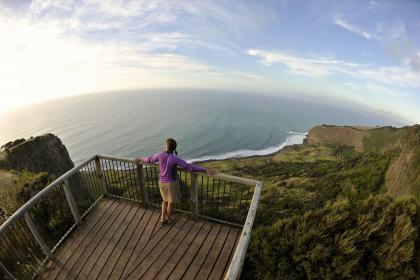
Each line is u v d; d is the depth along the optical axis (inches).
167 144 167.0
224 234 175.2
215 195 912.9
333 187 1464.1
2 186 264.7
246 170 2871.6
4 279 135.0
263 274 179.8
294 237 191.2
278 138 6737.2
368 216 193.5
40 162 991.0
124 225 187.6
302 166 2837.1
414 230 175.9
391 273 162.7
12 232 148.2
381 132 4045.3
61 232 208.2
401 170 1251.8
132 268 152.8
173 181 167.6
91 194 218.5
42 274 153.0
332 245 180.1
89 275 150.6
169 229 180.9
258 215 604.7
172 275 146.1
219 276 144.0
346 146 4448.8
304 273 175.0
